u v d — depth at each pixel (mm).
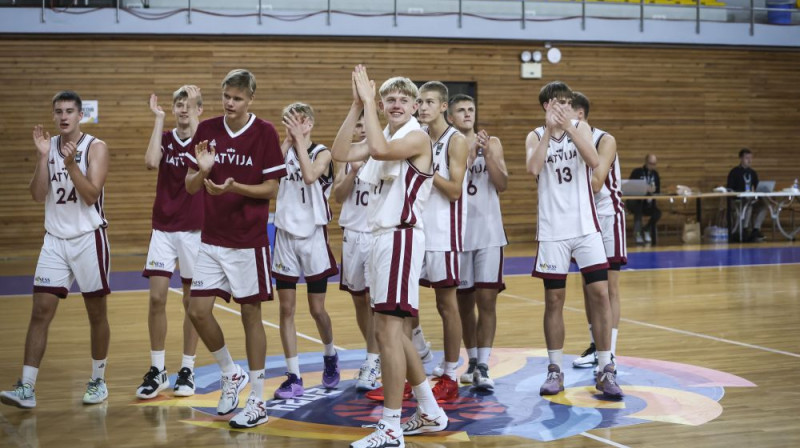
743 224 15555
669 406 4391
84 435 3980
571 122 4555
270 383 5133
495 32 14859
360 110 3930
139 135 13922
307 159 4629
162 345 4844
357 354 6039
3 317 7805
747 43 15914
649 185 14547
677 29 15594
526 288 9523
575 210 4645
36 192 4500
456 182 4445
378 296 3738
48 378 5285
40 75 13523
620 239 5277
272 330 7078
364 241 5039
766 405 4375
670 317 7375
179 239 4891
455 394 4629
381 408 4473
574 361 5566
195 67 14031
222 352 4320
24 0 13234
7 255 13586
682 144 16281
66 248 4512
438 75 15031
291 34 14039
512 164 15492
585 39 15234
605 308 4637
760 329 6730
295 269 4867
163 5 13617
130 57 13805
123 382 5156
